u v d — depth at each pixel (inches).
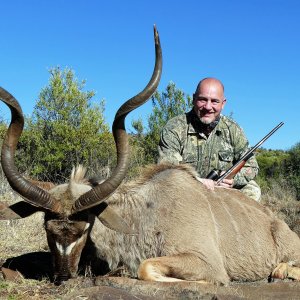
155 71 83.8
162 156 114.5
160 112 276.4
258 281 104.2
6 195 174.6
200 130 117.3
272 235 106.9
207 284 84.1
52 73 263.1
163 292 78.2
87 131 244.4
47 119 253.6
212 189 102.5
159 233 91.2
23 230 128.8
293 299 82.9
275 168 366.6
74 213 80.8
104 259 91.7
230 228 99.5
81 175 92.3
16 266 91.6
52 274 88.7
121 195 94.3
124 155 84.2
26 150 245.0
